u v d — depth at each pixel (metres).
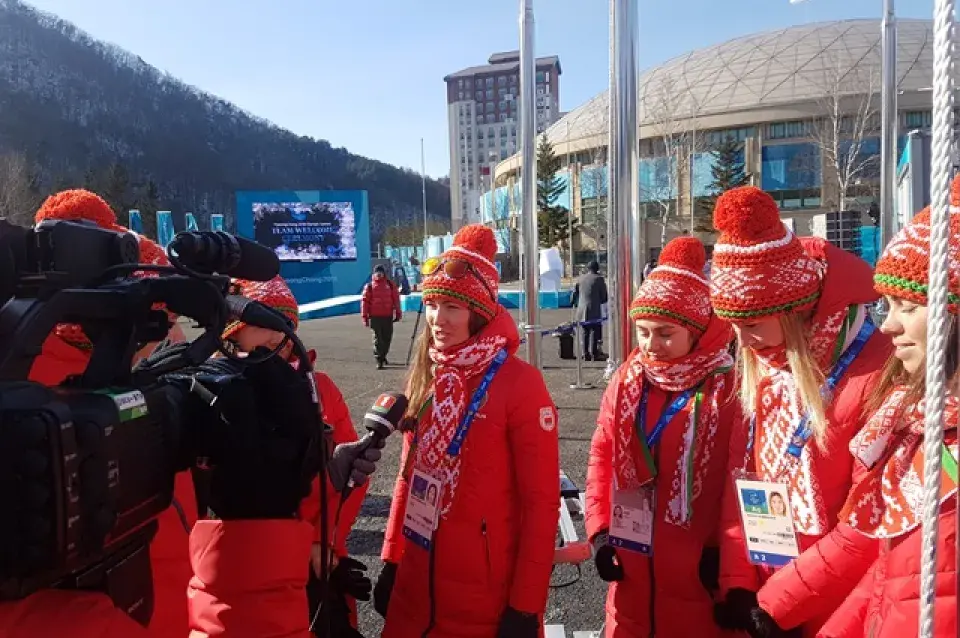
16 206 33.84
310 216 26.09
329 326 19.78
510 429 2.03
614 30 2.76
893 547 1.29
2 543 0.80
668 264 2.17
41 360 1.68
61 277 0.98
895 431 1.33
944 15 0.80
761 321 1.69
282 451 1.21
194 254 1.15
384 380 9.90
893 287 1.28
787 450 1.70
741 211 1.69
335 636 1.98
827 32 52.06
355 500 2.09
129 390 0.98
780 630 1.58
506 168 57.50
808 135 41.94
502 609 2.01
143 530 1.03
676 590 2.05
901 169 8.06
